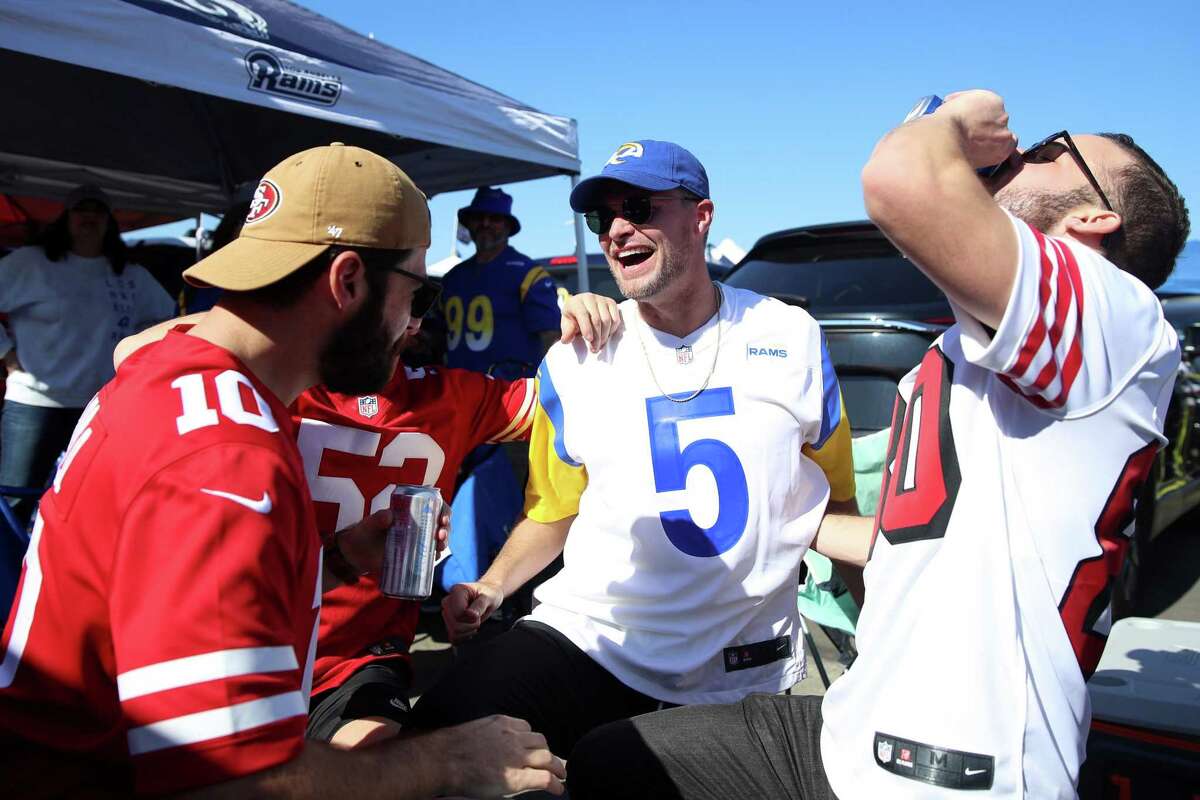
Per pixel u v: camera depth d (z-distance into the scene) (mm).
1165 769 1611
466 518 3018
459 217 4641
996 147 1189
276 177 1216
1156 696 1744
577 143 5430
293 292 1174
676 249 2031
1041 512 1149
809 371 2080
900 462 1353
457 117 4609
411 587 1552
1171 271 1357
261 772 955
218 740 929
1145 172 1261
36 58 4969
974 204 1057
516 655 2004
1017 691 1132
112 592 974
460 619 2031
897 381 3768
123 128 5910
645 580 2029
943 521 1215
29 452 4383
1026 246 1064
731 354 2088
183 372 1101
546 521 2266
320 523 2004
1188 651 2029
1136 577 4238
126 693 937
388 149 6105
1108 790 1675
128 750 988
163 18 3367
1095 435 1134
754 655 2039
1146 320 1139
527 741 1315
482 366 4629
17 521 1694
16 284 4285
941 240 1058
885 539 1315
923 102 1273
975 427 1217
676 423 2064
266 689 969
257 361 1195
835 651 3799
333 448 1982
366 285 1205
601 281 7988
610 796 1604
